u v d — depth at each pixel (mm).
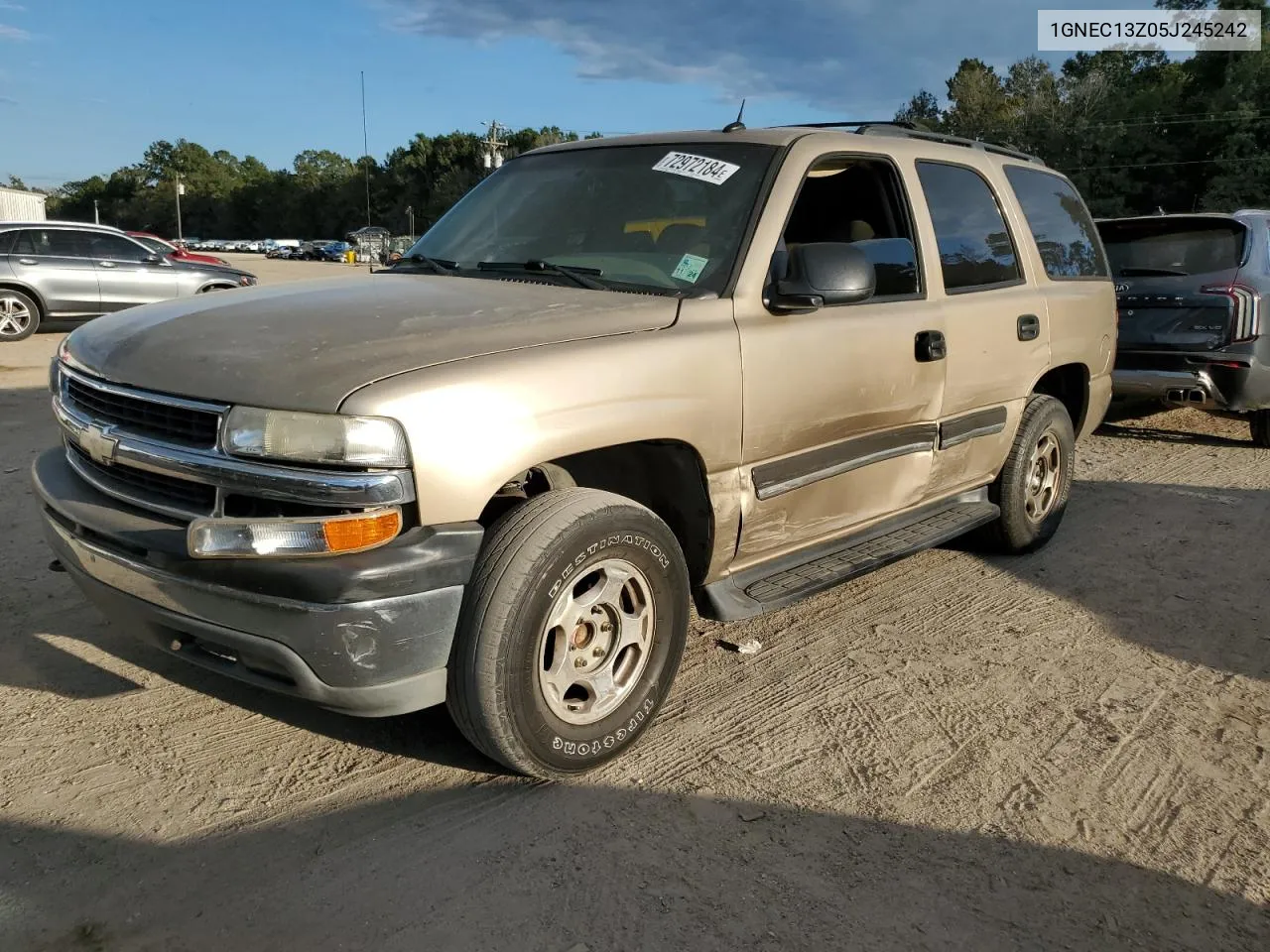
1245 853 2666
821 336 3389
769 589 3422
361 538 2377
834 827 2711
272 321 2814
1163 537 5453
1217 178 44062
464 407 2469
